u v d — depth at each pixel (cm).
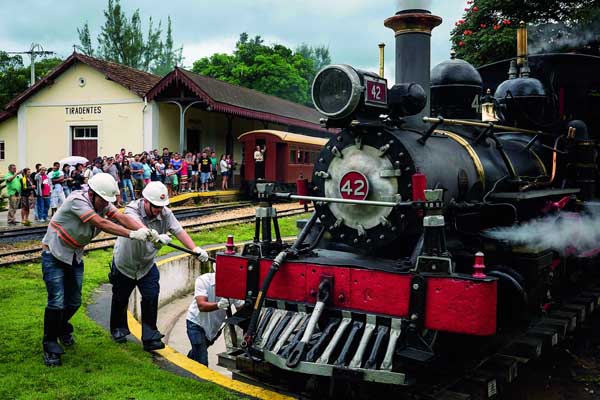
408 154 416
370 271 395
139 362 439
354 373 368
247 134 2264
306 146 2491
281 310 433
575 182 634
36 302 616
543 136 639
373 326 391
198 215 1655
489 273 462
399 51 495
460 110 580
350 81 417
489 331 358
